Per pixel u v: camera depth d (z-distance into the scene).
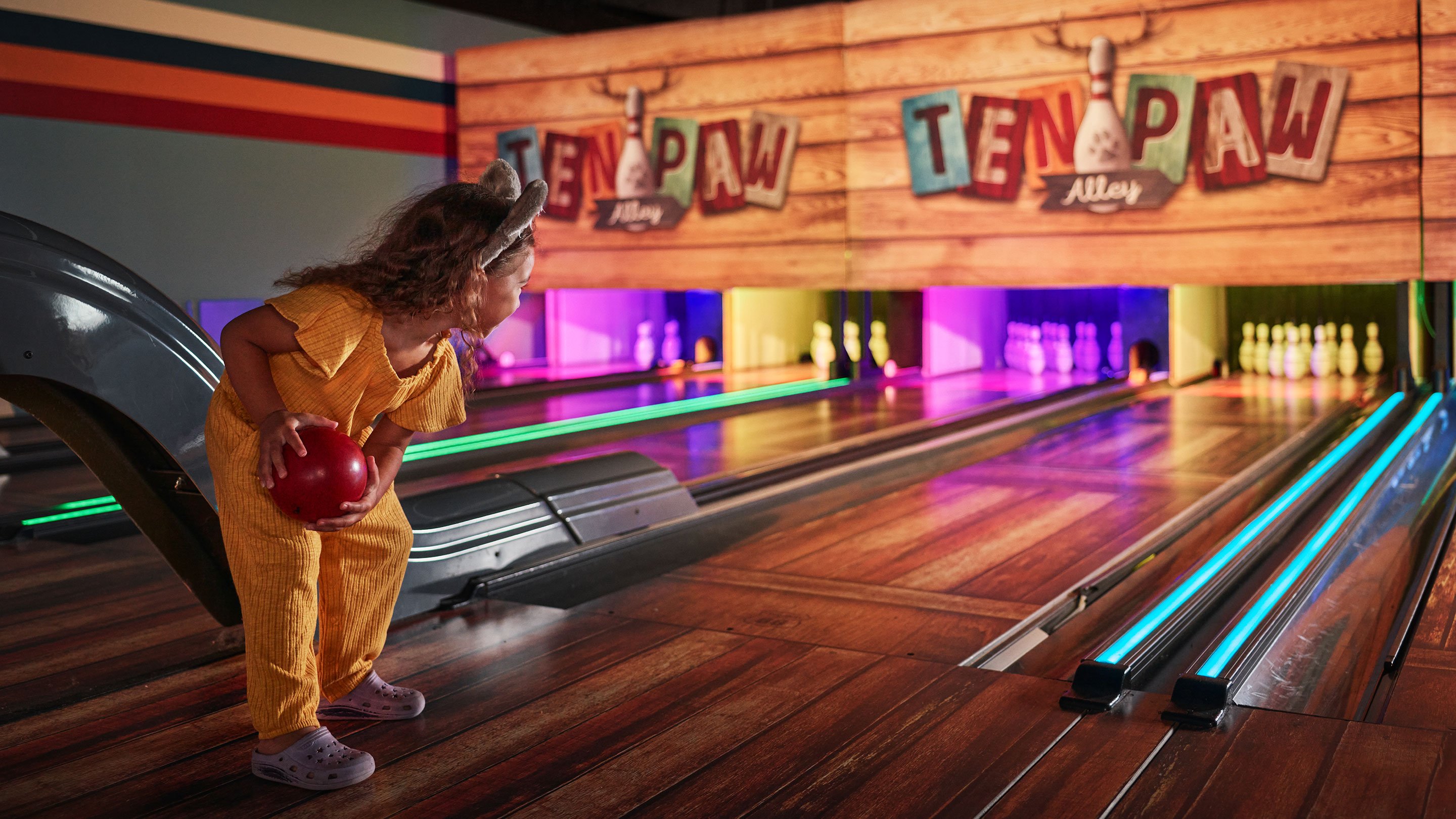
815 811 1.17
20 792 1.25
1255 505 2.86
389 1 5.89
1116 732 1.36
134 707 1.52
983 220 4.76
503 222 1.20
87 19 4.70
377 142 5.89
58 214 4.66
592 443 3.98
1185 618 1.81
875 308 6.28
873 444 3.81
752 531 2.63
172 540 1.74
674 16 6.83
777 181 5.17
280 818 1.18
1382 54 4.02
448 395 1.37
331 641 1.43
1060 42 4.52
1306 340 5.74
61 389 1.51
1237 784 1.20
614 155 5.50
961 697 1.50
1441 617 1.82
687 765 1.29
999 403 4.89
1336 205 4.15
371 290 1.20
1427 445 3.54
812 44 5.02
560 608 2.02
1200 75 4.29
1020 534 2.57
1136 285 4.50
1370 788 1.18
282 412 1.18
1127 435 3.98
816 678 1.59
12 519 2.71
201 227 5.17
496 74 5.69
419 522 2.04
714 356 6.85
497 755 1.33
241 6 5.26
